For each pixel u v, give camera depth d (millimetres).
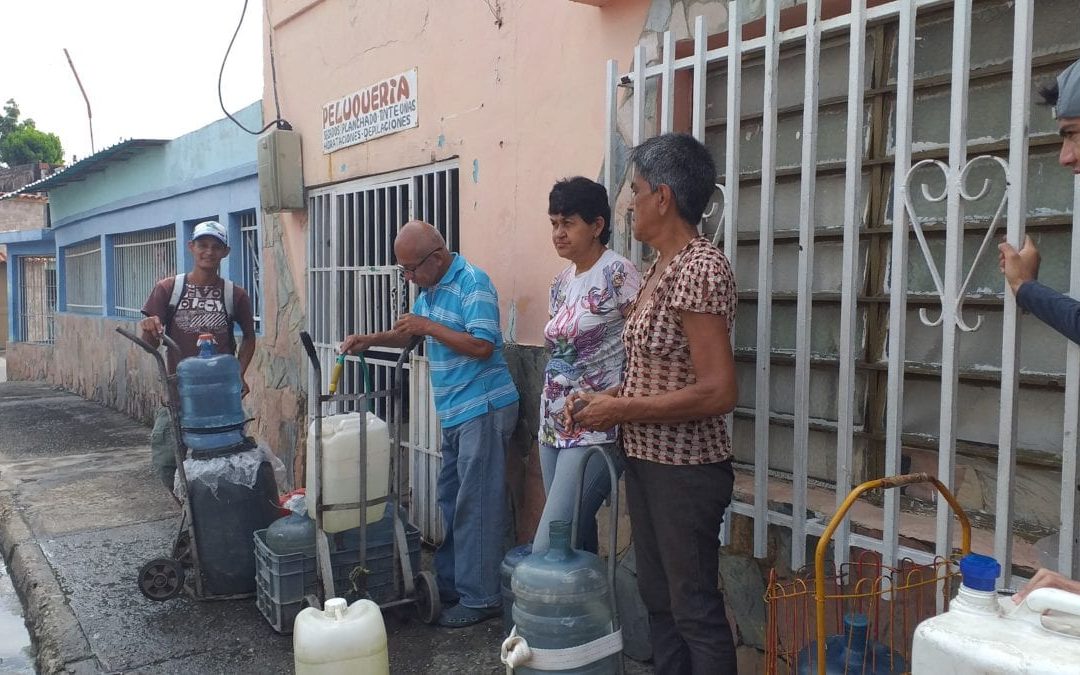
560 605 2510
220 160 7367
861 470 2824
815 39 2492
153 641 3541
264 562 3627
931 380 2650
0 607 4492
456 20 4230
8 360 15695
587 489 2988
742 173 3145
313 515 3486
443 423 3658
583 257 3002
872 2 2689
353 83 5137
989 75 2492
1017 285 1995
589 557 2619
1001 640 1390
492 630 3561
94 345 11422
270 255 6348
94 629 3668
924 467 2678
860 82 2371
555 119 3664
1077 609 1351
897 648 2365
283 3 5891
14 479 6684
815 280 2932
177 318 4508
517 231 3924
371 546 3670
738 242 3168
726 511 2912
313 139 5668
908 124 2279
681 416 2170
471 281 3521
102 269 11148
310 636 2660
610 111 3223
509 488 4008
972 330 2166
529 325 3891
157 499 5953
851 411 2438
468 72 4172
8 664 3775
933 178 2625
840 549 2457
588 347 2961
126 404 10234
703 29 2822
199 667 3309
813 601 2508
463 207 4273
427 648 3406
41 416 10188
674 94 3039
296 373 6000
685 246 2244
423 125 4531
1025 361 2455
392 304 4809
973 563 1486
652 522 2383
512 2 3859
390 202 4922
